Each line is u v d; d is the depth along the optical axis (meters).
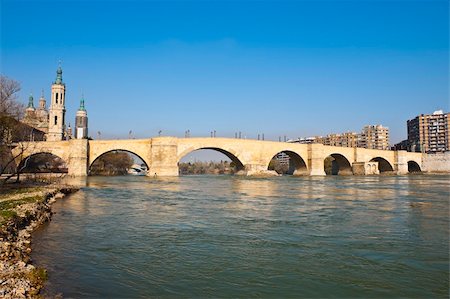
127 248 19.30
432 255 17.84
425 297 12.85
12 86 56.84
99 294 12.69
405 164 168.75
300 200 43.72
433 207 36.22
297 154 139.50
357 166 152.12
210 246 19.73
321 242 20.61
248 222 27.42
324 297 12.79
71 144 105.06
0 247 15.86
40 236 22.36
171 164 113.06
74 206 38.09
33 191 42.81
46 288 12.99
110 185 73.56
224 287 13.62
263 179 107.88
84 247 19.53
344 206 37.31
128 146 113.00
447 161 168.38
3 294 11.11
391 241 20.83
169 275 14.91
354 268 15.85
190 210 34.62
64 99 171.38
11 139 61.81
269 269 15.73
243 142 126.00
